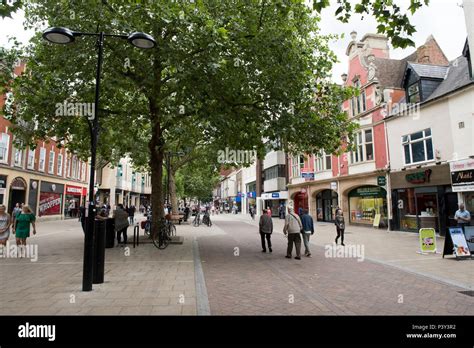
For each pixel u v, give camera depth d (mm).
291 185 35375
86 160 16750
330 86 12461
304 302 5707
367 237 16797
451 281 7254
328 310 5297
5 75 12523
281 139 11922
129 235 17203
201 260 9812
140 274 7664
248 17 10422
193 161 28094
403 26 6211
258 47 10047
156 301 5559
